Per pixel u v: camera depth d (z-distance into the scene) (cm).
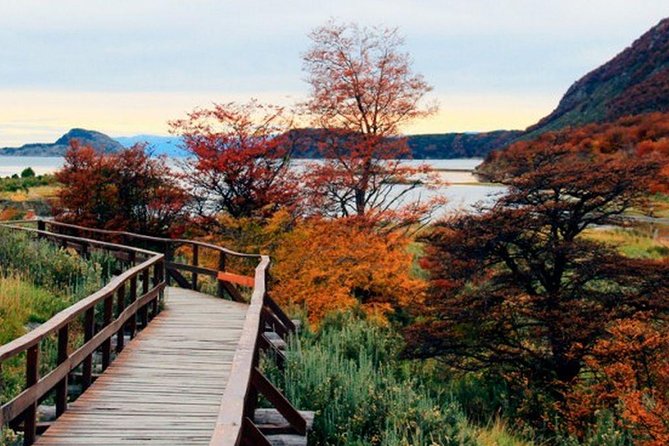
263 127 2452
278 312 1374
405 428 894
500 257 1970
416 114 2603
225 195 2423
